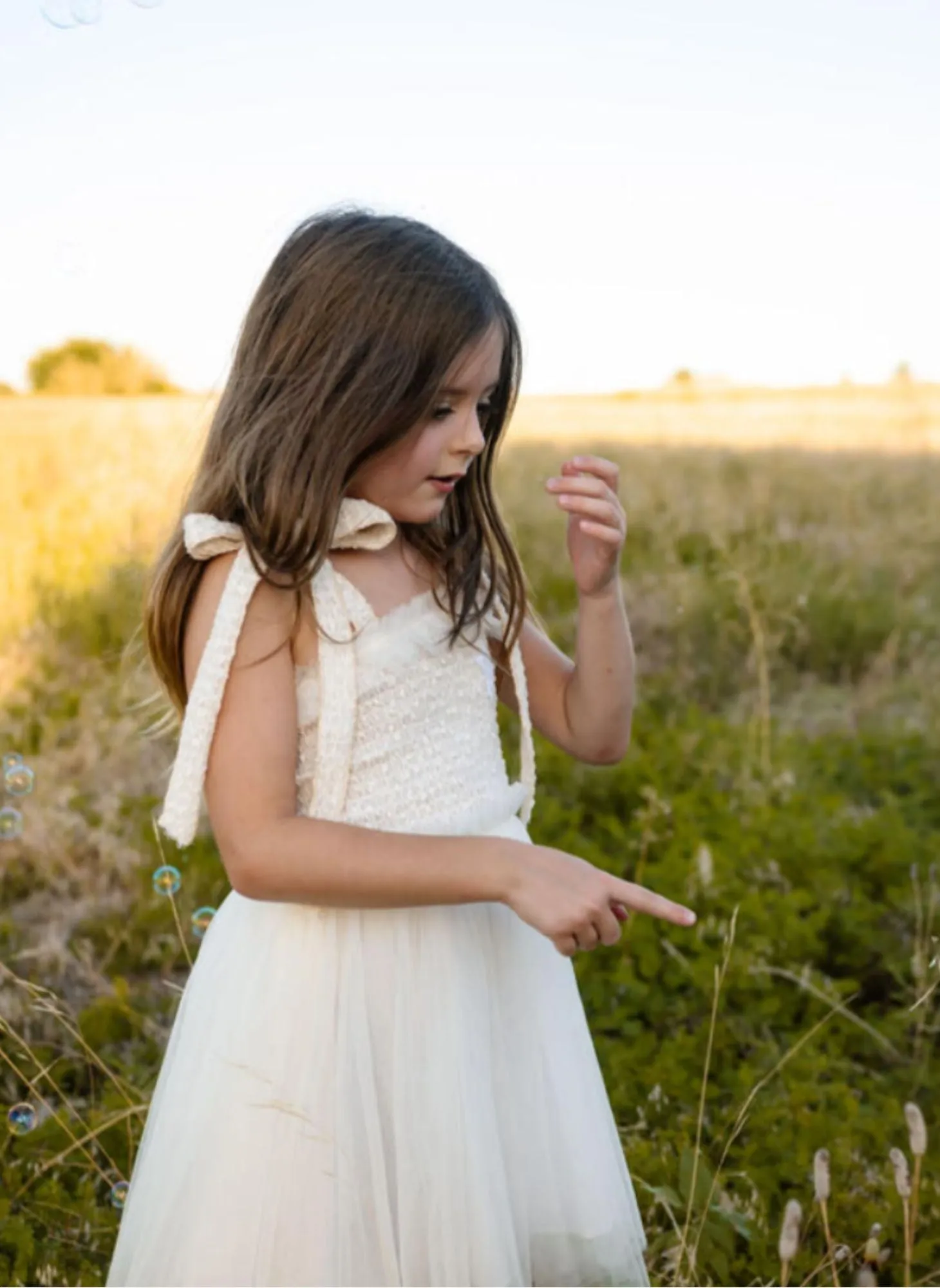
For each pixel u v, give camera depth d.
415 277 1.83
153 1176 1.88
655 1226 2.53
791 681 6.02
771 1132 2.77
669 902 1.67
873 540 7.63
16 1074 3.09
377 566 1.93
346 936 1.83
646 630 6.45
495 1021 1.91
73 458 7.84
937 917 3.71
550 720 2.18
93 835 4.19
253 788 1.75
